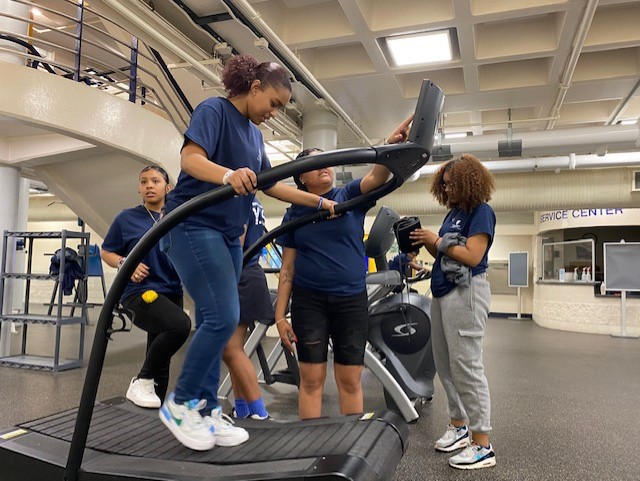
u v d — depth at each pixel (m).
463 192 2.08
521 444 2.40
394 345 2.95
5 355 4.50
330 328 1.86
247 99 1.38
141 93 5.41
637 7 3.85
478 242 2.01
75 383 3.54
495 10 3.49
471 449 2.10
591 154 6.37
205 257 1.32
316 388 1.81
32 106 3.46
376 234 2.65
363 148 1.29
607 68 4.55
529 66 4.76
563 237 10.10
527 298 10.45
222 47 3.89
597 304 7.75
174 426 1.40
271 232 1.81
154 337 2.18
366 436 1.43
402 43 4.02
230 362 2.16
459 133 6.62
